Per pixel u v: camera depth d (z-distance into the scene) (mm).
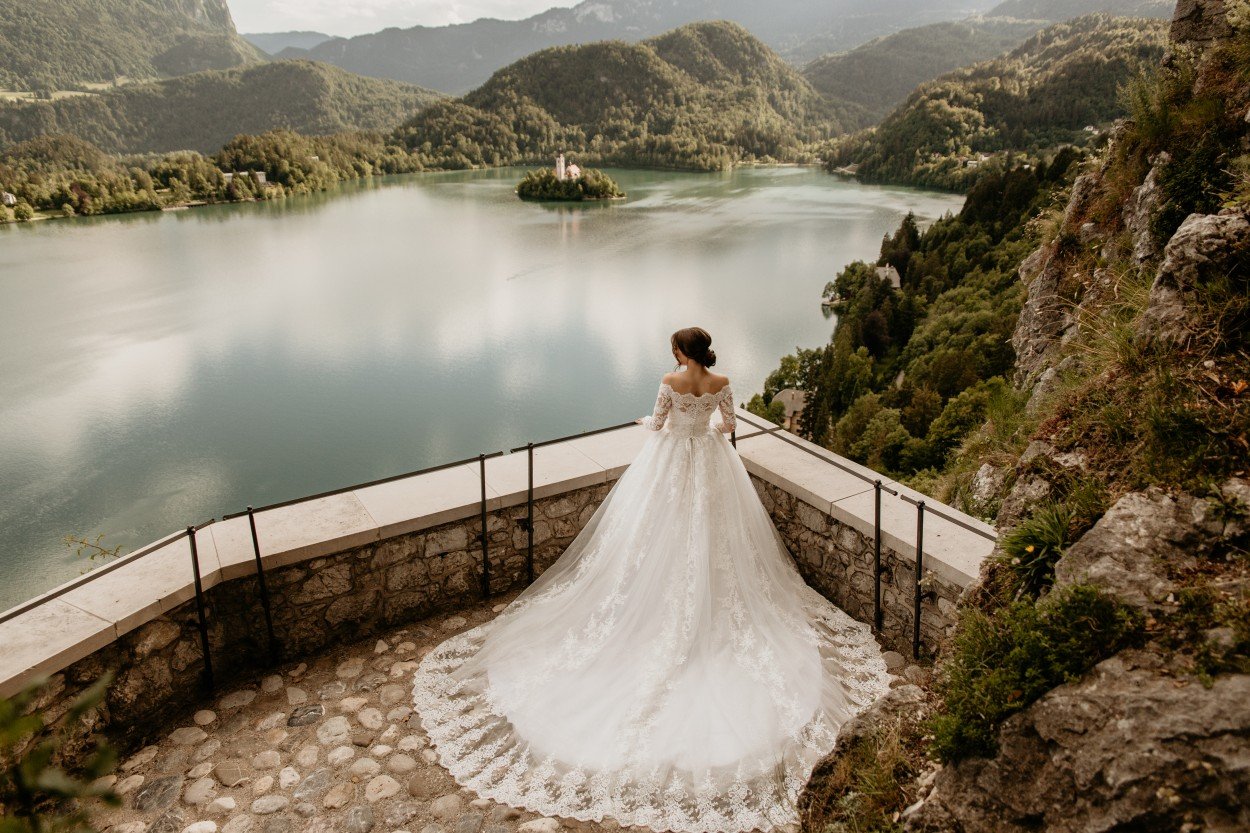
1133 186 7078
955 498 6301
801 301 79250
